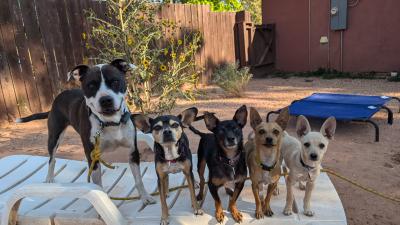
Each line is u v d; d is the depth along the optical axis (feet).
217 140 3.60
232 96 11.59
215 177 3.62
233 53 16.02
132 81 7.14
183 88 11.43
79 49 10.19
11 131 8.40
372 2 14.35
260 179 3.66
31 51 9.23
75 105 4.58
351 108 7.56
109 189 4.66
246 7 36.27
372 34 14.60
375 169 5.40
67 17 9.86
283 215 3.73
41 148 7.12
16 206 3.82
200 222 3.68
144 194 4.26
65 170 5.28
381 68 14.65
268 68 17.47
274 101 10.62
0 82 8.73
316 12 15.88
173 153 3.66
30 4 9.11
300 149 3.76
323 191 4.16
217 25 14.84
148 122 3.90
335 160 5.81
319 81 14.26
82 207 4.18
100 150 4.25
